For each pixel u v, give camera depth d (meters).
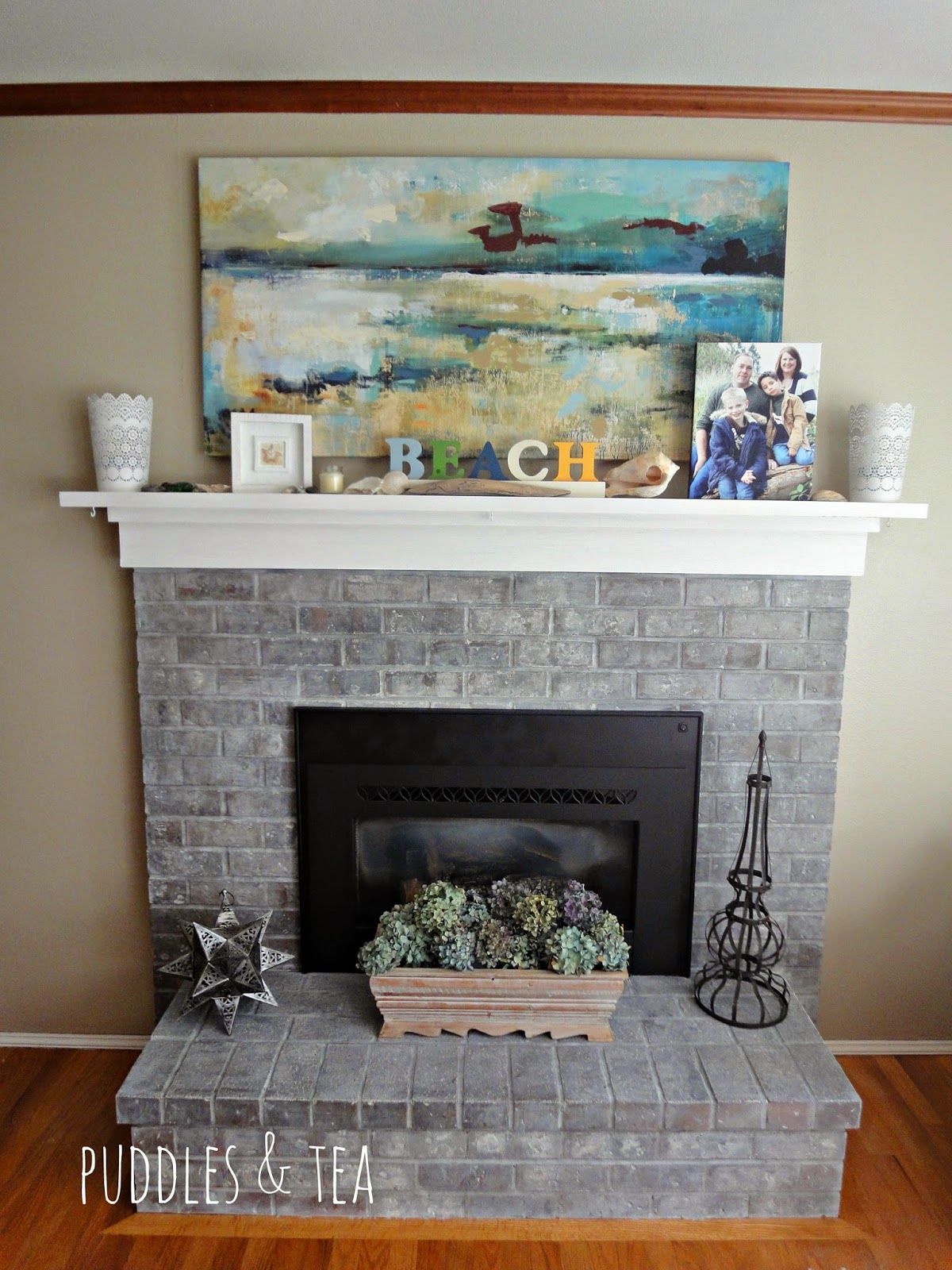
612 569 2.00
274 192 1.95
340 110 1.95
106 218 1.98
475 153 1.96
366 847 2.17
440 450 1.99
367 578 2.03
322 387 2.01
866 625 2.13
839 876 2.23
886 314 2.01
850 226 1.99
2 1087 2.15
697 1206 1.80
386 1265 1.70
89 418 1.99
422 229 1.96
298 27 1.71
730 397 1.96
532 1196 1.79
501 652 2.05
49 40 1.76
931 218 1.98
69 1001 2.27
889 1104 2.12
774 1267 1.70
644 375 2.00
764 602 2.03
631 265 1.97
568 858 2.16
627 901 2.17
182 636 2.06
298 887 2.15
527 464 2.03
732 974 2.03
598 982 1.87
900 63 1.83
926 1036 2.27
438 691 2.07
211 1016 1.97
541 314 1.99
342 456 2.04
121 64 1.86
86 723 2.17
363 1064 1.82
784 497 1.98
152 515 1.95
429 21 1.70
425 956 1.95
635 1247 1.74
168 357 2.03
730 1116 1.73
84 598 2.12
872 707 2.16
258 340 2.00
